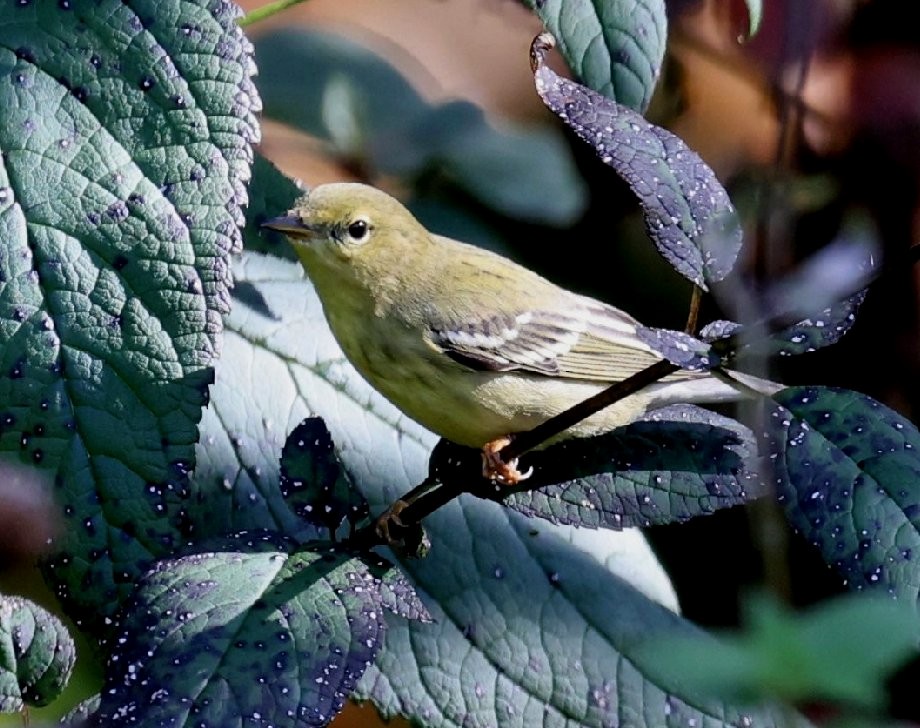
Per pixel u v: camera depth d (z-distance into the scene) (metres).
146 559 2.81
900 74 3.05
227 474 2.88
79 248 2.81
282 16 3.06
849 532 2.80
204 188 2.81
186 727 2.79
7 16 2.82
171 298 2.81
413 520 2.83
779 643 2.77
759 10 2.85
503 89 3.07
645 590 2.90
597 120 2.81
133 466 2.81
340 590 2.80
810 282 2.81
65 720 2.80
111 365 2.81
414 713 2.88
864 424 2.80
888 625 2.77
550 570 2.90
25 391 2.81
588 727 2.88
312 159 3.00
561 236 3.02
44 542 2.81
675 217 2.81
